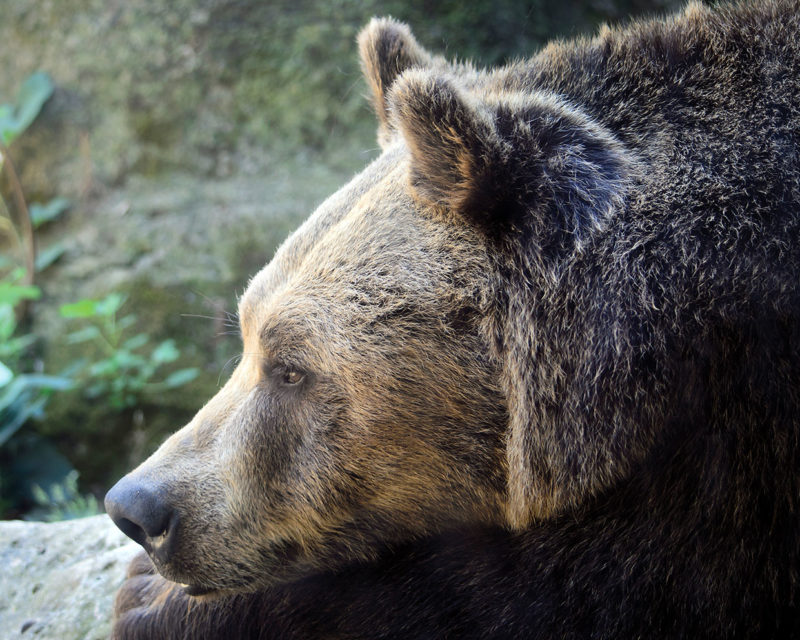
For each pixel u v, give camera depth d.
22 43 14.47
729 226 4.45
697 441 4.47
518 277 4.72
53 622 6.78
